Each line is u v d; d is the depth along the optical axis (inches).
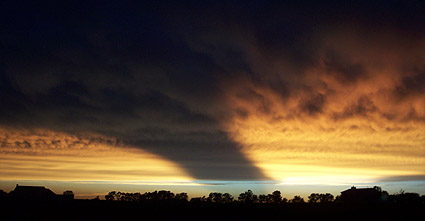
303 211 1761.8
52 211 1754.4
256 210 1846.7
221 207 1962.4
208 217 1625.2
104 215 1668.3
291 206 1979.6
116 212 1780.3
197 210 1859.0
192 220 1535.4
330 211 1736.0
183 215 1699.1
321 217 1574.8
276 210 1825.8
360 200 2208.4
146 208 1932.8
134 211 1813.5
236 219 1558.8
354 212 1672.0
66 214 1672.0
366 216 1540.4
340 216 1583.4
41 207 1892.2
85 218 1546.5
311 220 1494.8
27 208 1851.6
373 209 1736.0
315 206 1947.6
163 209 1905.8
